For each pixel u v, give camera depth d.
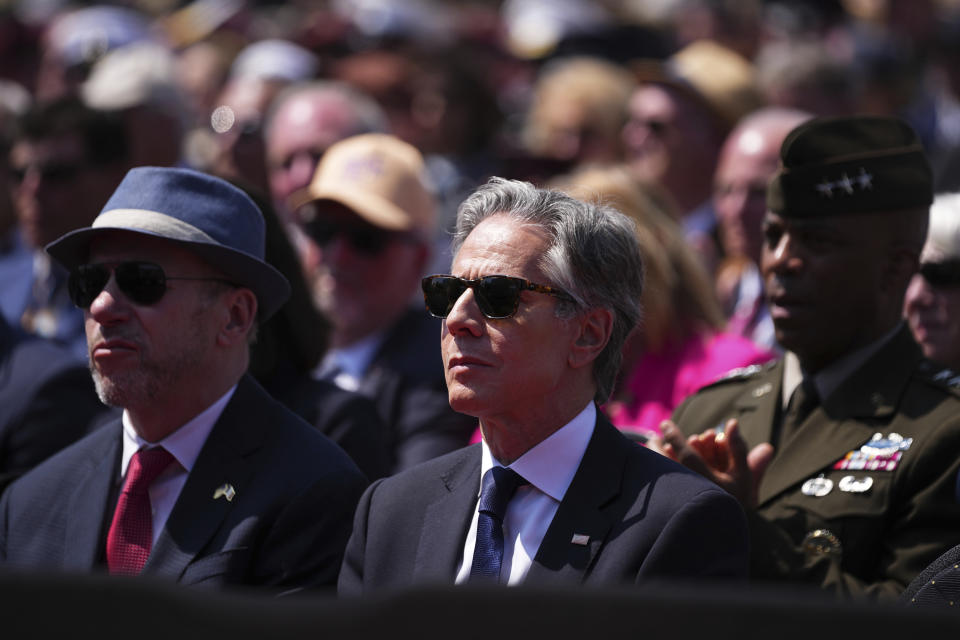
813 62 25.78
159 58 23.19
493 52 38.38
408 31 34.78
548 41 36.69
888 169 12.67
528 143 27.48
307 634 2.38
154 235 11.88
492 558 9.91
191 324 12.11
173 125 22.22
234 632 2.37
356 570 10.82
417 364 19.53
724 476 11.51
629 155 26.00
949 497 11.53
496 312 9.96
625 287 10.51
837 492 12.05
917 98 31.95
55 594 2.41
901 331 12.97
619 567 9.38
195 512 11.77
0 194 24.25
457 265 10.35
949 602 9.06
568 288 10.09
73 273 12.19
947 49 31.28
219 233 12.31
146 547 11.98
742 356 16.39
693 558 9.39
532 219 10.34
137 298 11.95
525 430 10.25
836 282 12.62
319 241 20.28
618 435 10.52
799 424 12.97
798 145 12.86
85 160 19.86
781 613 2.48
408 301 20.70
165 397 12.06
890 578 11.52
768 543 11.30
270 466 12.05
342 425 14.87
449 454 11.20
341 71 31.50
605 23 36.88
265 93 29.66
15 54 36.91
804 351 12.94
